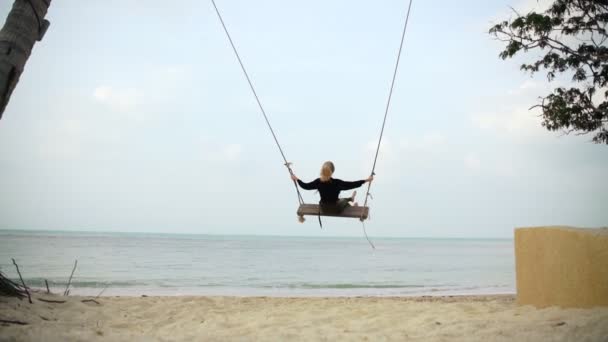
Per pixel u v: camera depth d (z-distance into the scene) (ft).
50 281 64.28
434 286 67.15
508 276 86.48
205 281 71.61
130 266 97.66
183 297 37.50
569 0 39.40
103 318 23.70
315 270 99.35
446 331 19.16
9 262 98.32
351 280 77.05
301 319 25.14
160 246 227.61
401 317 24.93
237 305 33.76
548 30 39.93
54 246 184.24
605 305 20.57
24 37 19.74
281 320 24.75
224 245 279.49
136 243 262.88
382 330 20.85
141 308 29.19
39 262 99.81
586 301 21.50
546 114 41.88
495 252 242.58
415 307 30.37
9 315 20.12
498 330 18.33
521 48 41.09
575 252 22.29
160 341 17.04
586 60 40.50
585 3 39.29
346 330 20.94
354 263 128.57
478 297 44.11
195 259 130.31
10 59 19.17
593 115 40.22
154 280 70.95
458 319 22.94
